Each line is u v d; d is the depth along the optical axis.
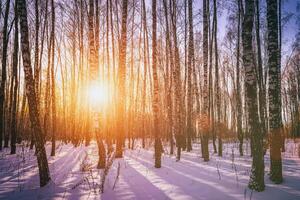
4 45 17.84
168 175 8.96
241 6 15.90
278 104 7.57
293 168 9.91
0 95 18.38
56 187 7.72
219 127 16.58
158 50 22.05
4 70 18.12
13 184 8.30
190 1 15.60
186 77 21.53
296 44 19.69
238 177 8.19
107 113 25.16
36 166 11.64
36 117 8.17
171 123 17.44
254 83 6.97
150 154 16.81
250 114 6.92
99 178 8.82
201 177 8.39
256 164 6.64
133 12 21.66
